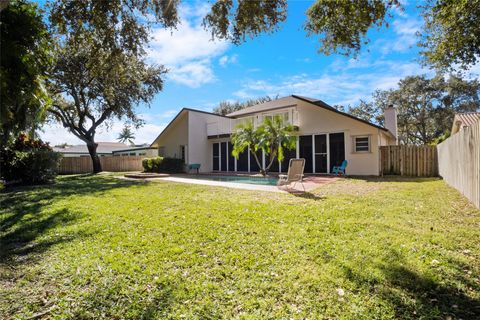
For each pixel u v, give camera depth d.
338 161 14.02
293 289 2.39
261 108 18.73
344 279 2.53
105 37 5.27
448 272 2.61
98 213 5.38
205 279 2.61
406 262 2.82
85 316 2.11
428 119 26.00
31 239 3.94
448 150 9.04
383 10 4.32
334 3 4.56
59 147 39.28
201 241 3.64
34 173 10.87
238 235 3.83
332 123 14.16
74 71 13.42
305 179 11.33
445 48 6.02
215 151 19.62
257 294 2.34
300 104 15.32
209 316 2.07
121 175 17.12
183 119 19.47
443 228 3.95
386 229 3.94
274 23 5.38
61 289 2.52
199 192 8.07
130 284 2.55
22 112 3.58
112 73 6.72
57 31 4.91
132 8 5.25
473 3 5.00
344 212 4.99
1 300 2.35
